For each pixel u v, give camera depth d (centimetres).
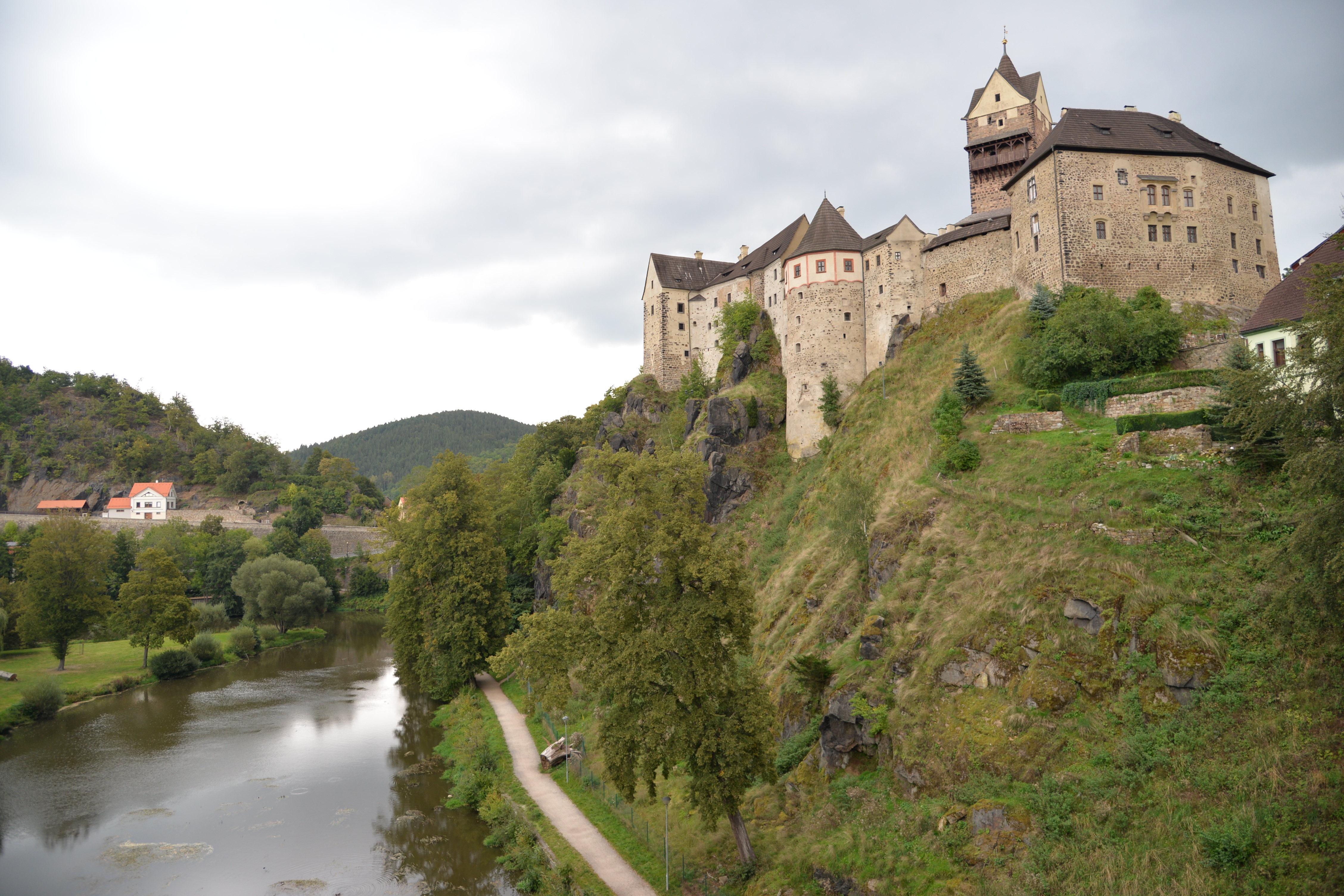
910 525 4359
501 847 4112
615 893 3338
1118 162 6338
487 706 6438
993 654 3231
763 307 9988
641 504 3400
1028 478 4231
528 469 11912
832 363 8188
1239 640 2783
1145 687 2830
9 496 19862
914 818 2911
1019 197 6831
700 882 3344
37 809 4719
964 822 2769
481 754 5166
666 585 3328
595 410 13062
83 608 8169
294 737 6125
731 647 3372
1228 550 3131
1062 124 6588
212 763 5519
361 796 4900
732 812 3247
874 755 3400
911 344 7456
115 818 4584
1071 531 3553
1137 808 2514
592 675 3331
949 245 7575
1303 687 2545
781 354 9356
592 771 4659
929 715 3241
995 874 2558
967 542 3938
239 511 19112
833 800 3319
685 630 3134
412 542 7200
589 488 8600
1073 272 6203
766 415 8694
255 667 8925
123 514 18312
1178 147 6394
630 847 3759
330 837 4309
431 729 6312
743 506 7862
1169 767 2569
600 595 3541
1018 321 6303
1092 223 6266
